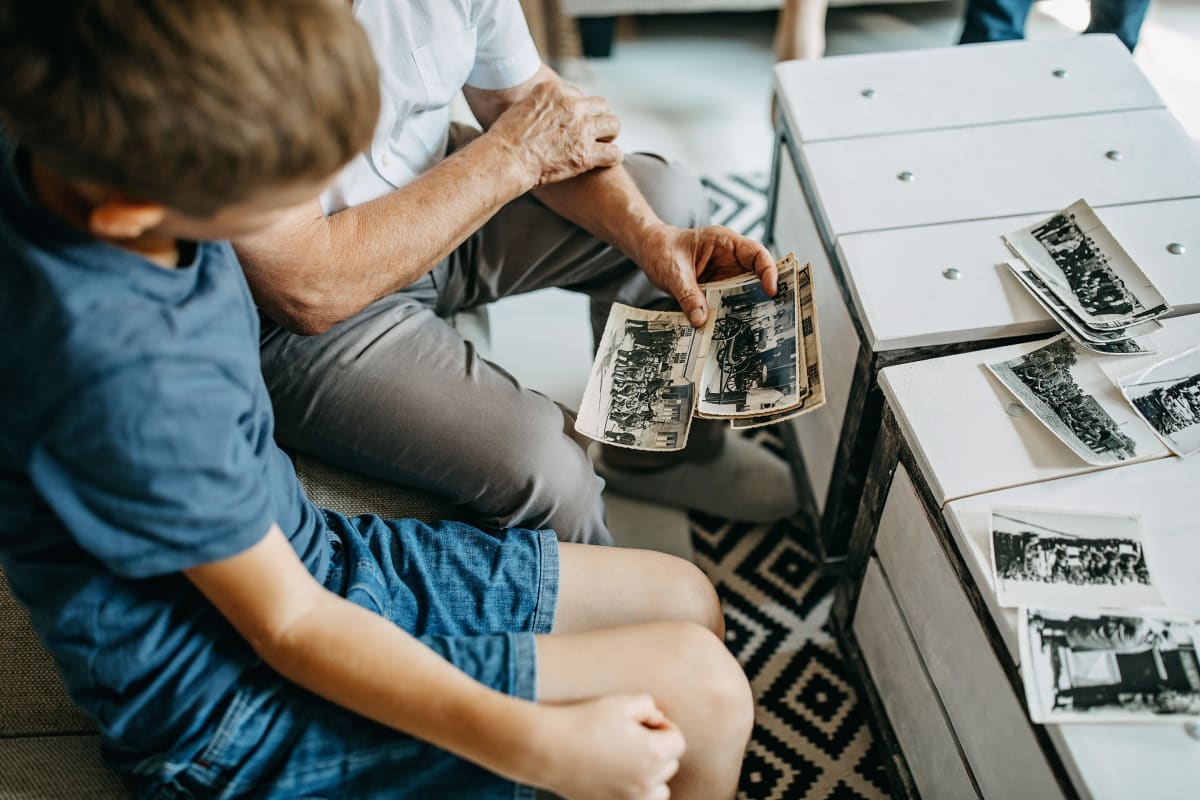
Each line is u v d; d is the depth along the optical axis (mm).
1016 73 1460
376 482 1163
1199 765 807
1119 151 1329
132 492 684
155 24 565
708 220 1427
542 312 1893
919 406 1063
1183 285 1150
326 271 1044
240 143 602
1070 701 846
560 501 1136
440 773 833
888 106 1423
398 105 1163
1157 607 897
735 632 1474
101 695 812
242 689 834
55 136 598
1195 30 2344
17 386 671
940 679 1100
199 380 700
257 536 742
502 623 990
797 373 1112
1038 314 1143
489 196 1147
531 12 2307
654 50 2395
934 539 1041
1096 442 1013
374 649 784
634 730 797
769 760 1344
